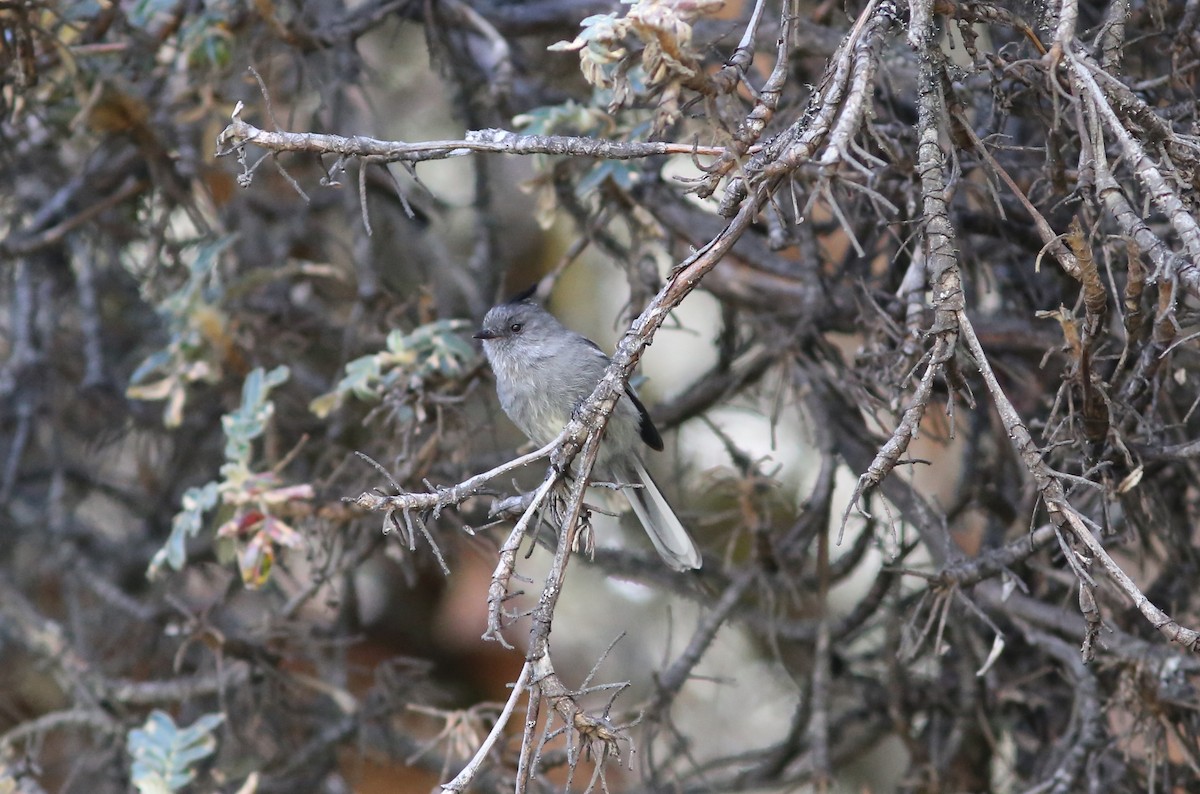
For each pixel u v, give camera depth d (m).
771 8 9.73
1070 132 7.00
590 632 13.63
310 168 12.13
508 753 9.49
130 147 11.18
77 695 10.65
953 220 8.45
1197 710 7.82
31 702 12.75
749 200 5.32
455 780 5.16
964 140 6.05
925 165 5.38
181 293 10.26
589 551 5.63
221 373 10.53
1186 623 8.71
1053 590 9.40
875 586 9.88
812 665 10.55
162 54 10.79
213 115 10.27
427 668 10.81
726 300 10.62
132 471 14.84
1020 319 9.34
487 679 13.72
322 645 10.62
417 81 13.52
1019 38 8.02
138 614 11.51
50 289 12.56
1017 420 5.24
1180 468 8.66
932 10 5.55
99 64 9.98
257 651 10.05
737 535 9.71
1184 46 6.99
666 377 14.47
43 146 11.33
